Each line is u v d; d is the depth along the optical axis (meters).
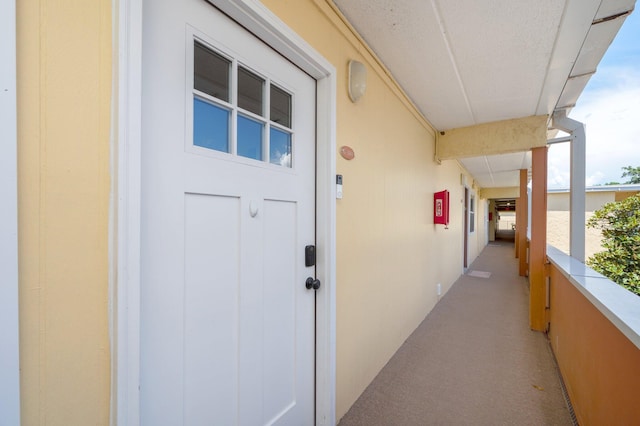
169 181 0.91
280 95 1.40
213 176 1.06
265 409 1.29
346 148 1.77
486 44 1.94
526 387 2.08
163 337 0.90
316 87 1.63
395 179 2.56
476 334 3.04
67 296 0.64
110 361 0.71
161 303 0.89
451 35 1.85
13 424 0.56
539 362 2.45
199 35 1.00
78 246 0.65
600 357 1.40
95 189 0.68
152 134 0.87
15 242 0.56
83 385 0.67
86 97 0.67
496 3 1.56
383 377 2.20
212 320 1.06
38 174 0.59
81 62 0.66
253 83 1.24
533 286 3.20
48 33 0.61
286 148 1.44
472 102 2.90
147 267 0.86
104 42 0.69
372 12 1.65
